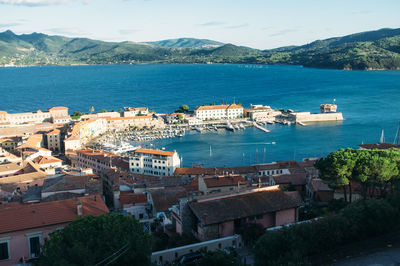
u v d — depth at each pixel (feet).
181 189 417.49
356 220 252.62
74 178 425.69
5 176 531.91
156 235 307.78
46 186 407.23
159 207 379.35
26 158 648.38
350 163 326.03
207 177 415.85
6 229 242.78
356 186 387.55
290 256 212.84
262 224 276.41
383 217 256.73
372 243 248.93
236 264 213.66
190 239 267.80
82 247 194.90
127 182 506.48
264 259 223.51
